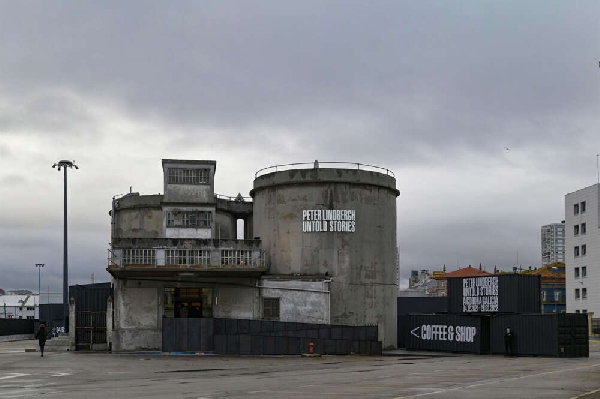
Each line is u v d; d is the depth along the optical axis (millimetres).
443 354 45656
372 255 49719
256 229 52438
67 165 59719
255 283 46719
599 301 103000
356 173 49719
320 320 46656
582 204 109438
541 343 42625
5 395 19984
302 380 24688
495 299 48469
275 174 50438
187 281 46000
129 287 45469
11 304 158000
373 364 34219
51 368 31234
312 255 48594
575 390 20734
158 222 63156
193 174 50812
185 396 19234
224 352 40844
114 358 38094
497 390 20656
